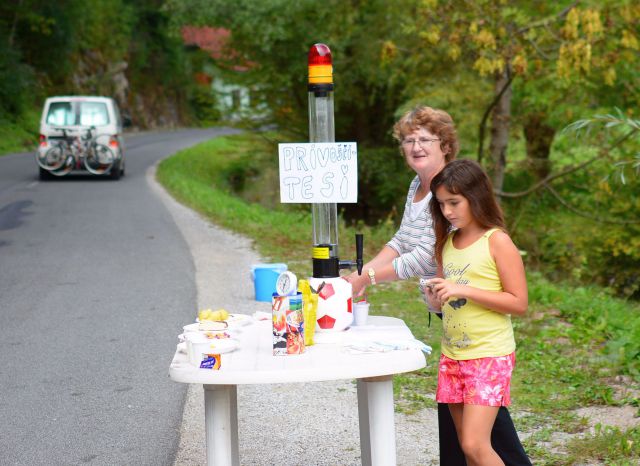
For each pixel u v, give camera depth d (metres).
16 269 10.77
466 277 3.38
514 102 19.47
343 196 3.56
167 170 26.33
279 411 5.51
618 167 10.28
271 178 29.47
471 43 14.45
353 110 26.16
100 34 53.12
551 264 18.69
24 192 19.69
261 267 6.92
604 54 14.49
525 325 7.68
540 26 14.70
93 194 19.38
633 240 17.39
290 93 27.02
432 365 6.51
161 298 8.98
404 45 21.55
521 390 5.98
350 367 3.12
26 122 39.84
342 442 4.92
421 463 4.57
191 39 65.19
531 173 20.78
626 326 7.66
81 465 4.63
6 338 7.42
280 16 23.19
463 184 3.29
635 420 5.25
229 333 3.61
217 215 15.92
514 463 3.52
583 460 4.55
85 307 8.59
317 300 3.52
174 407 5.59
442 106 18.17
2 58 39.59
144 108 60.09
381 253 3.99
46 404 5.67
